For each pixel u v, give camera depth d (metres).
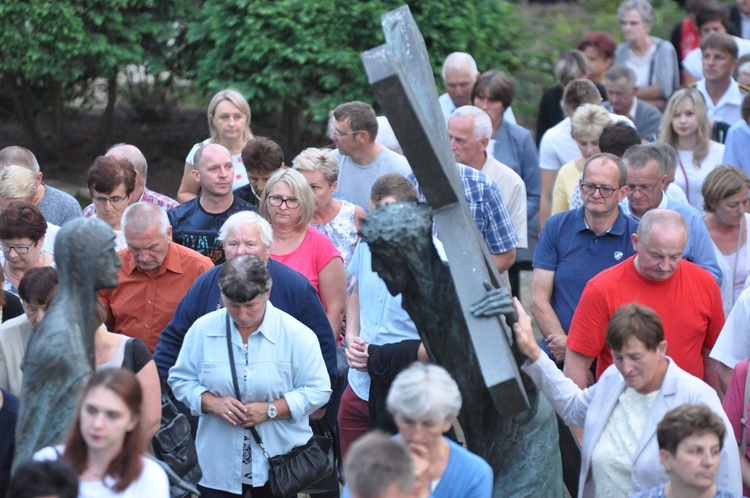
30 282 14.39
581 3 46.69
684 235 15.50
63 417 11.54
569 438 14.32
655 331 13.20
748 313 15.55
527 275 31.03
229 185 20.52
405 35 12.48
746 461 14.53
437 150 11.23
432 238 11.68
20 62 32.50
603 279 16.08
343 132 21.56
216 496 15.62
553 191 24.86
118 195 19.44
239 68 31.72
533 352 12.22
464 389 11.95
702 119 23.41
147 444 13.33
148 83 37.84
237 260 14.82
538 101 37.44
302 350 15.52
